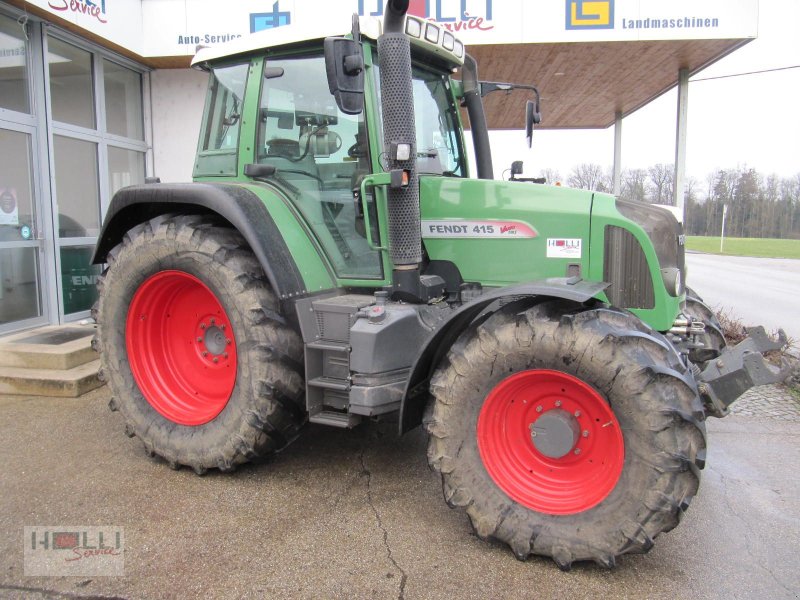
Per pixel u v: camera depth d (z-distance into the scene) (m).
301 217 3.52
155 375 3.64
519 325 2.61
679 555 2.70
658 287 3.15
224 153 3.80
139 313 3.62
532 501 2.62
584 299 2.50
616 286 3.19
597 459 2.60
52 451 3.75
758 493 3.36
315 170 3.51
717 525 2.98
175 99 7.53
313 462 3.65
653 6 7.07
